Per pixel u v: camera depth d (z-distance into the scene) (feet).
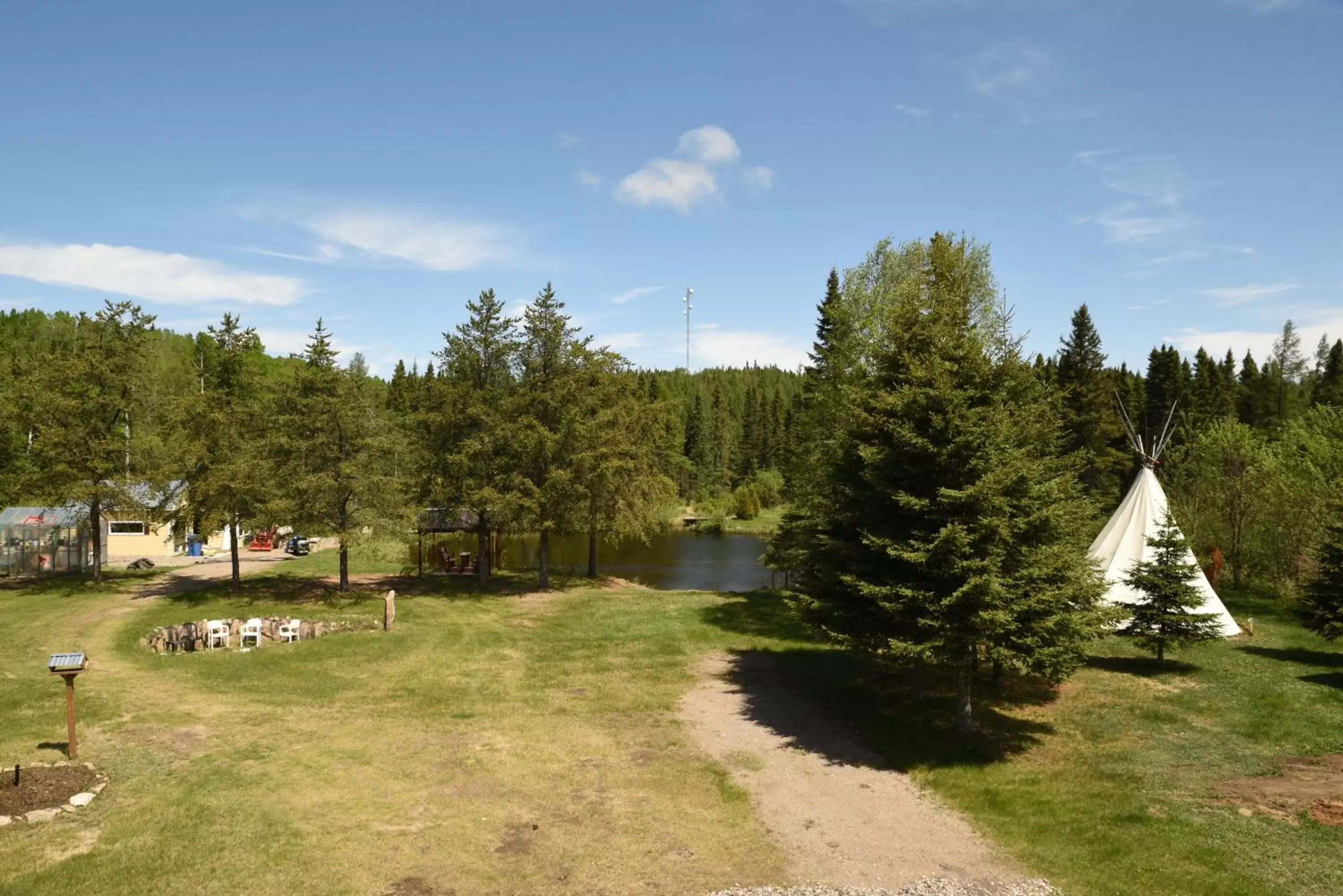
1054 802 45.88
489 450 113.09
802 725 60.59
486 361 119.44
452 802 45.32
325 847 39.29
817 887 36.37
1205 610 85.87
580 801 45.98
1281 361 267.39
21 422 119.34
